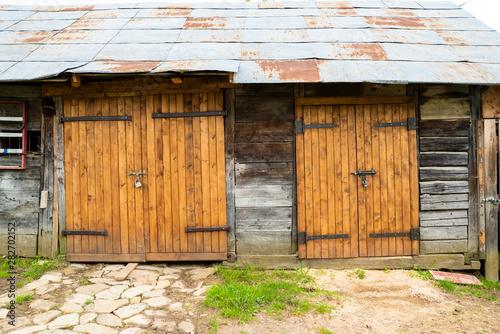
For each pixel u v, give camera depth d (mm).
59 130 4758
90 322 3209
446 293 4117
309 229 4613
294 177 4688
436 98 4680
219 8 6066
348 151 4602
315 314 3434
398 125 4613
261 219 4684
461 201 4727
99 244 4719
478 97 4703
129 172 4668
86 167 4715
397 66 4156
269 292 3781
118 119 4656
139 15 5695
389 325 3322
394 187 4633
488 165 4711
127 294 3801
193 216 4645
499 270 4824
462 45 4711
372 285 4172
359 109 4613
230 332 3074
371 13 5738
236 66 3973
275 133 4672
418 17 5570
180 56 4312
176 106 4641
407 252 4660
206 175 4637
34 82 4777
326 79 3881
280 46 4633
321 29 5148
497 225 4754
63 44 4676
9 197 4898
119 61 4211
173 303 3594
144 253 4668
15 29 5156
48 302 3576
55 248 4781
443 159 4699
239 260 4652
